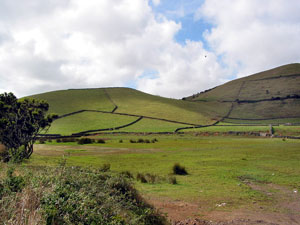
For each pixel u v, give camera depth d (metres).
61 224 4.73
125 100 150.88
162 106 138.12
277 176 19.36
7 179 5.84
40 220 4.53
